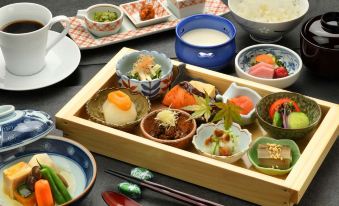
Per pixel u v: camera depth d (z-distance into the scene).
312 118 1.01
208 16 1.20
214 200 0.92
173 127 0.98
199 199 0.88
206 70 1.10
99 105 1.05
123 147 0.96
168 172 0.95
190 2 1.27
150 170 0.96
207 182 0.93
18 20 1.14
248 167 0.95
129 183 0.92
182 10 1.28
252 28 1.19
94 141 0.98
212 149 0.96
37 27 1.14
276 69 1.11
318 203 0.91
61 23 1.28
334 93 1.11
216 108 1.01
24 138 0.92
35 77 1.13
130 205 0.89
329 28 1.11
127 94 1.06
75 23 1.27
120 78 1.07
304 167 0.91
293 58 1.14
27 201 0.87
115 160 0.98
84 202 0.91
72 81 1.14
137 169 0.94
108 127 0.97
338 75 1.13
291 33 1.26
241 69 1.11
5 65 1.16
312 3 1.34
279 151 0.93
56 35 1.22
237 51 1.21
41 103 1.09
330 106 1.02
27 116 0.94
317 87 1.13
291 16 1.21
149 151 0.94
